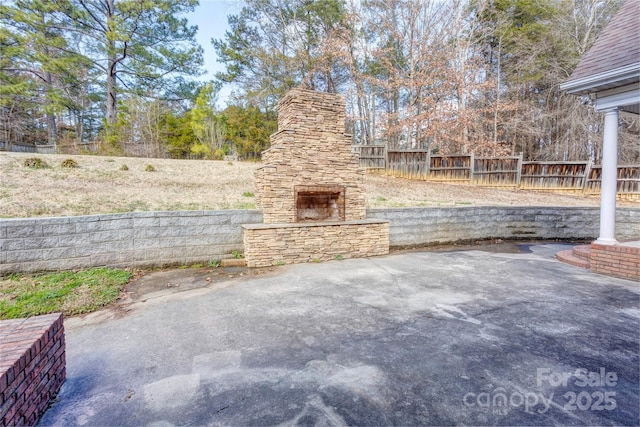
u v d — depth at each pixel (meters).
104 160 11.30
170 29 19.64
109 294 4.21
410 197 10.52
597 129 16.64
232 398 2.15
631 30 5.33
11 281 4.52
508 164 12.54
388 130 16.72
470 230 8.66
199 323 3.40
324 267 5.96
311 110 6.85
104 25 18.80
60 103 18.47
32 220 4.79
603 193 5.56
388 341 2.95
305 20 19.50
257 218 6.52
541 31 17.16
